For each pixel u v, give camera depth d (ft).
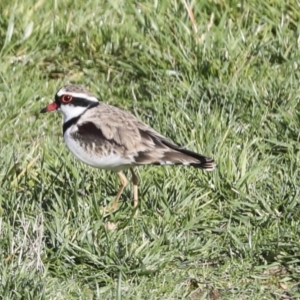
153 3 54.24
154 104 47.37
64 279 36.45
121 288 35.81
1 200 39.42
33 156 43.98
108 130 39.75
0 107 48.11
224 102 46.57
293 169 42.22
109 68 51.31
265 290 36.35
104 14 53.98
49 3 54.54
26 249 36.17
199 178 41.68
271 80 47.78
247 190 41.09
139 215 39.91
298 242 37.83
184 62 49.70
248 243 38.14
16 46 51.88
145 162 39.14
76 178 41.16
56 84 50.49
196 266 37.45
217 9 53.42
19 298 33.96
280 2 53.21
